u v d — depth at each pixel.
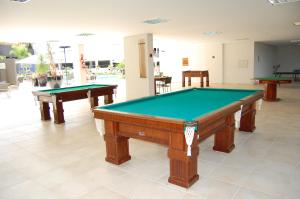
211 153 3.42
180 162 2.50
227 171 2.85
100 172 2.93
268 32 9.00
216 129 3.00
